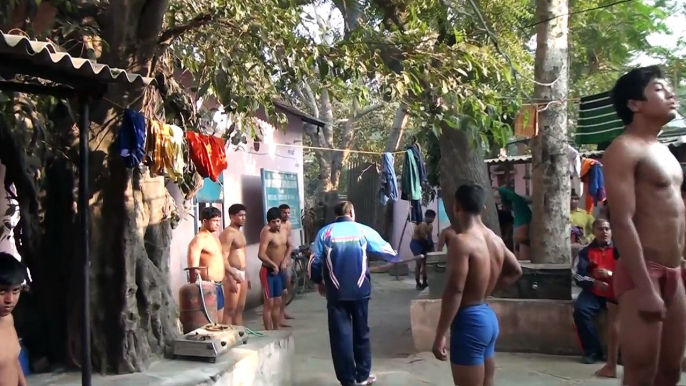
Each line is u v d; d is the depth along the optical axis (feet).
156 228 17.10
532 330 24.44
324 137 65.10
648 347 9.30
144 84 11.94
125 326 15.29
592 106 29.01
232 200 34.91
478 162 27.25
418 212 36.50
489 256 13.97
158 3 15.23
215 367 15.60
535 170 26.40
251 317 34.12
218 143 17.40
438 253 26.45
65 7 15.65
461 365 13.84
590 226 35.06
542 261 26.09
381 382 21.18
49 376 14.99
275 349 18.43
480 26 24.26
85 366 12.26
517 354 24.38
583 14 45.65
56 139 16.17
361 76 19.35
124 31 15.37
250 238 37.04
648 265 9.43
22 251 16.03
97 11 15.74
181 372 15.15
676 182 9.62
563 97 25.96
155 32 15.70
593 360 22.75
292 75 18.93
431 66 19.47
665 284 9.47
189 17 19.16
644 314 9.21
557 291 24.57
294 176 44.29
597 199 33.63
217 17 17.98
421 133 20.11
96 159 15.49
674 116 9.58
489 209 27.35
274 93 22.43
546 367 22.38
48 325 15.97
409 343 27.40
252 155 37.52
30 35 15.12
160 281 16.67
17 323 15.75
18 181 15.69
